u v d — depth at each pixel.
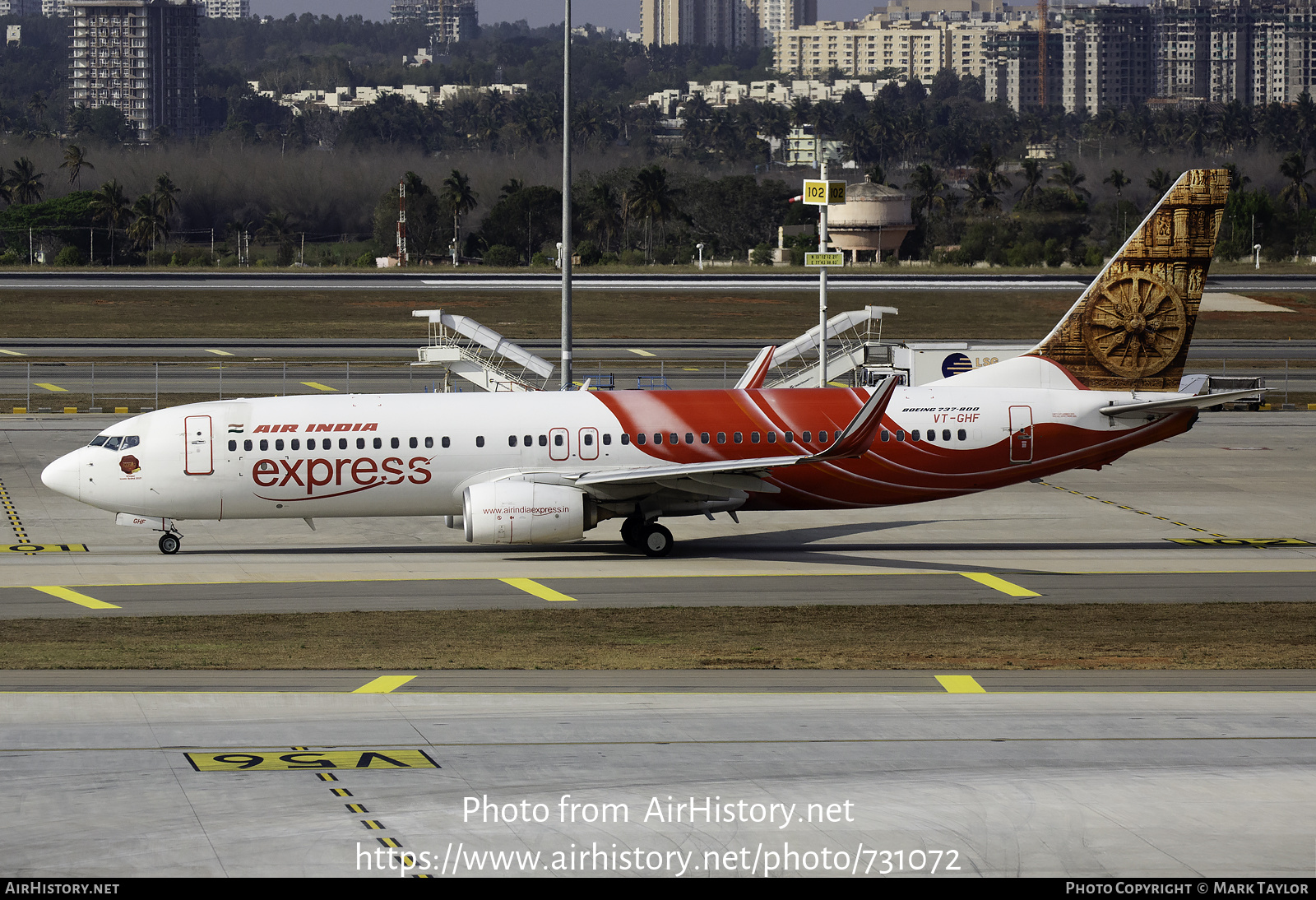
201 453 178.62
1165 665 125.12
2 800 87.06
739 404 186.38
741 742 99.88
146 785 90.06
